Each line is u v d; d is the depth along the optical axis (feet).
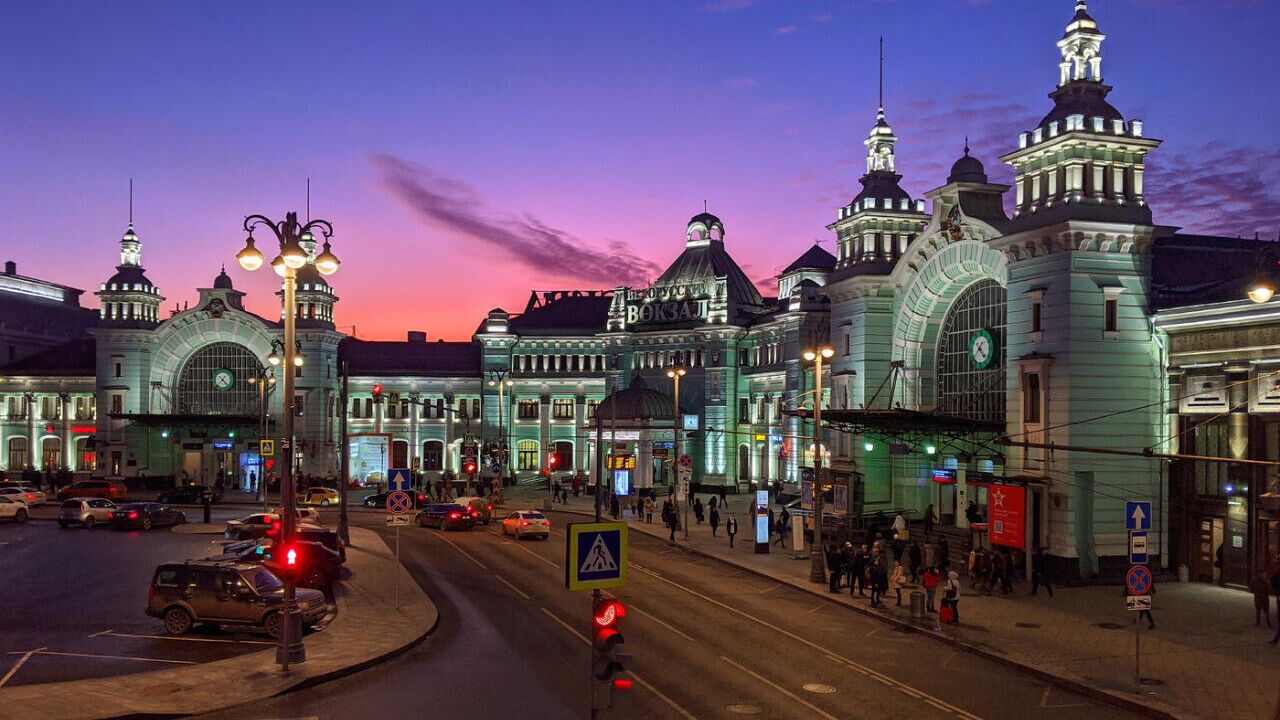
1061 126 136.46
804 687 76.02
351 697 69.87
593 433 318.04
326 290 298.56
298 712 65.82
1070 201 134.72
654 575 135.13
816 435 132.67
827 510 170.50
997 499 135.23
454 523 188.03
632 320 313.53
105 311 294.05
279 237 82.79
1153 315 135.23
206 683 71.56
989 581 124.26
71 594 111.45
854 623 104.32
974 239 155.53
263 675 73.87
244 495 269.85
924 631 98.94
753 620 103.81
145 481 287.07
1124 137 135.23
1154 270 148.56
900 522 153.79
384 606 104.42
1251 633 98.58
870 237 185.57
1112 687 77.25
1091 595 121.60
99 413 291.99
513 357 323.57
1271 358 120.57
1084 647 91.76
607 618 48.39
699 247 319.47
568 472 320.29
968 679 80.94
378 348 331.77
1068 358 132.98
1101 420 133.08
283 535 78.23
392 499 105.60
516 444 320.91
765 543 158.92
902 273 176.76
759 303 312.50
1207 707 72.02
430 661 81.66
